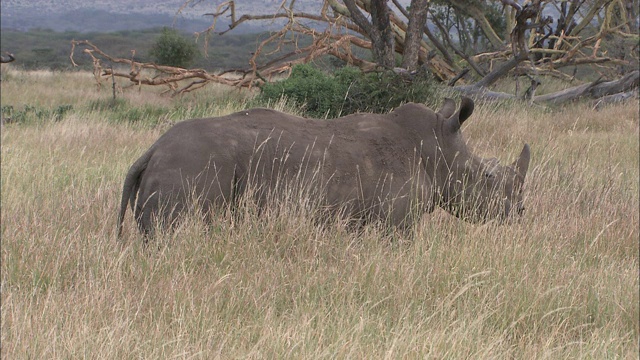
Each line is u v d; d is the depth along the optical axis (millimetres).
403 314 19359
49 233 23188
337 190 23266
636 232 28594
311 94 61688
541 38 96000
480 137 51375
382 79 60781
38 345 16172
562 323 19938
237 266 21531
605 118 64125
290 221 22734
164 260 21156
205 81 82875
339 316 18969
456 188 25250
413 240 23922
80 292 19547
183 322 17844
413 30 77000
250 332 17922
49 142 45438
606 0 91688
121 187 29609
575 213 28750
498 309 20391
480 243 23625
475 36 119250
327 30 82125
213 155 22188
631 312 21531
